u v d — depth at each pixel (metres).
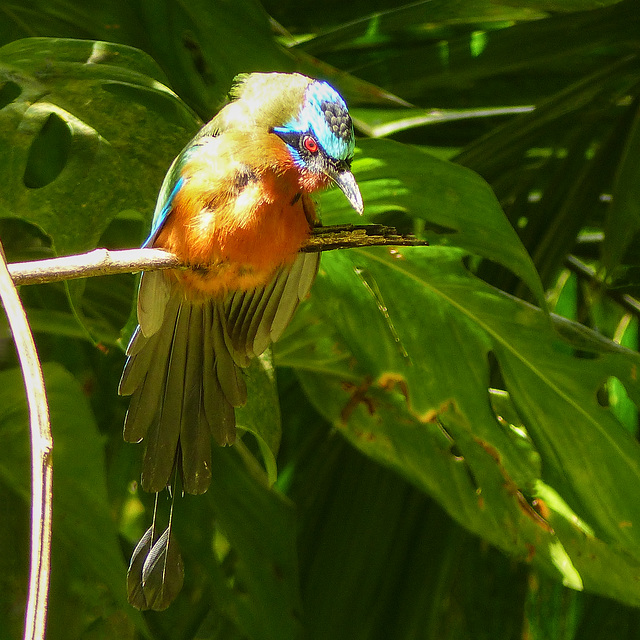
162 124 7.79
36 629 3.61
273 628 10.60
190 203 6.94
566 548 10.12
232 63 9.89
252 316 7.49
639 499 9.45
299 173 7.22
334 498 11.65
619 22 11.89
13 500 10.48
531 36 12.03
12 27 10.26
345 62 12.58
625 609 11.54
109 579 9.68
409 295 9.12
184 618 10.92
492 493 10.13
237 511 10.90
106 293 10.68
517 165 12.48
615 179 10.66
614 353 9.05
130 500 12.45
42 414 3.95
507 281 11.21
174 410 7.33
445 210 8.72
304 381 10.66
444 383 9.19
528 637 11.67
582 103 11.91
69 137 9.48
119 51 8.15
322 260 9.03
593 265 14.01
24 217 7.20
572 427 9.41
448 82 12.52
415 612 11.11
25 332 4.09
